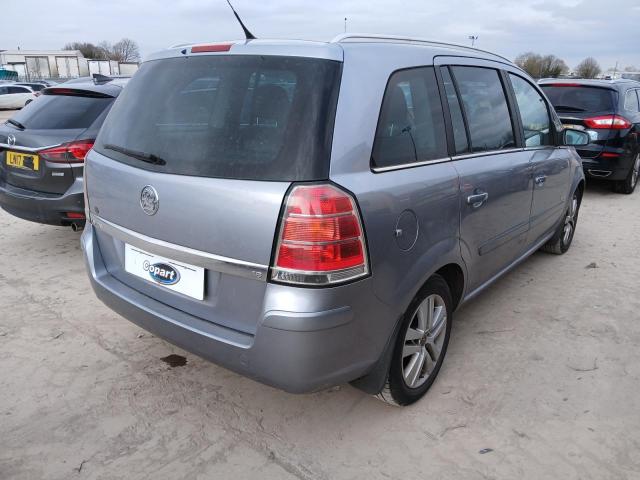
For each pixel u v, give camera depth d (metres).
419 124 2.47
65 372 2.87
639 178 8.67
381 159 2.20
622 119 7.16
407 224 2.24
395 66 2.37
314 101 2.02
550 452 2.35
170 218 2.18
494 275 3.36
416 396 2.64
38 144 4.06
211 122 2.17
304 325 1.92
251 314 2.06
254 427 2.48
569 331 3.46
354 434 2.45
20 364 2.93
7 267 4.32
